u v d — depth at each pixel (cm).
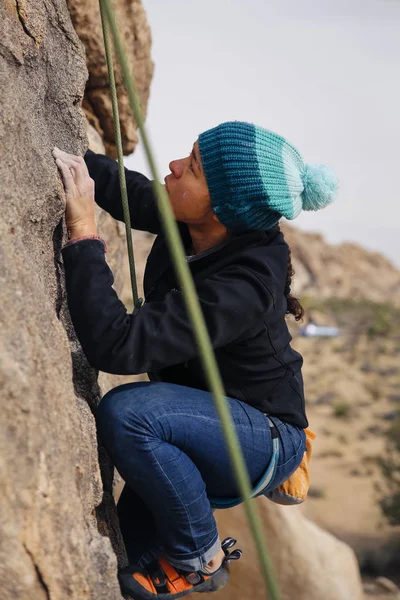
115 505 290
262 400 270
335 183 282
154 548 279
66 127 300
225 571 271
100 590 221
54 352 231
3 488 195
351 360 3978
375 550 1462
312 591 731
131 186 329
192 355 253
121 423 253
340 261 12194
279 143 270
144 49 525
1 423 198
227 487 268
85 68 312
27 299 222
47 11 293
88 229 268
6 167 238
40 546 202
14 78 258
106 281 256
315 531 809
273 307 263
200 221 277
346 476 1992
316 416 2698
